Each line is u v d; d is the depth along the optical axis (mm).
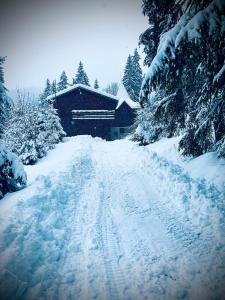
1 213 6008
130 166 12852
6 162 8070
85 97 35875
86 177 10836
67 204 7371
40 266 4355
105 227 6078
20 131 16312
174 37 6367
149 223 6203
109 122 36906
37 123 17516
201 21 5645
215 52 6734
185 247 5016
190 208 6715
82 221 6383
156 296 3832
